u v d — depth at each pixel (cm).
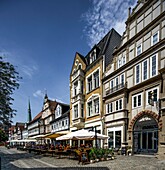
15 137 11219
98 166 1365
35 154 3086
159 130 1592
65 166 1497
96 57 2881
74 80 3350
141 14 2030
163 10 1736
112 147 2034
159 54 1697
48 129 5509
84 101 3116
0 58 2194
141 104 1859
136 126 1945
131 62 2061
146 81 1788
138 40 2028
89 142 2805
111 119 2266
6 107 2241
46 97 5884
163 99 1573
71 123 3447
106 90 2530
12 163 1833
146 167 1168
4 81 2192
